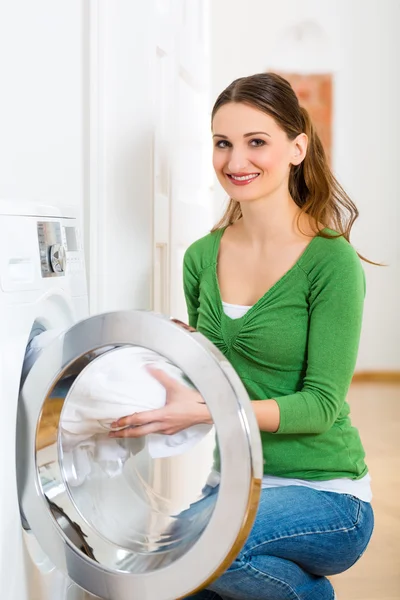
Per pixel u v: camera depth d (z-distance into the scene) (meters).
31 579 1.36
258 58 5.43
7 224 1.28
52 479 1.37
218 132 1.65
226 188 1.68
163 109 2.22
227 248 1.76
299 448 1.62
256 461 1.23
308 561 1.59
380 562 2.35
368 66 5.47
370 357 5.64
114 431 1.41
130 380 1.39
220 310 1.71
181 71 2.47
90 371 1.38
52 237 1.46
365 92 5.48
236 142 1.63
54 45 1.88
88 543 1.37
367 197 5.54
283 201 1.67
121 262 1.98
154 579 1.30
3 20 1.76
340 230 1.74
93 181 1.95
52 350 1.31
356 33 5.44
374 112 5.49
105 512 1.41
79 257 1.63
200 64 2.75
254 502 1.24
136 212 1.99
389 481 3.11
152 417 1.38
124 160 1.97
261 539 1.52
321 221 1.71
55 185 1.90
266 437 1.63
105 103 1.94
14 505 1.29
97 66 1.94
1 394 1.23
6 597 1.27
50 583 1.44
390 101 5.49
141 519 1.39
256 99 1.61
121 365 1.38
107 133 1.95
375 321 5.61
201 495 1.34
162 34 2.13
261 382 1.66
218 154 1.68
